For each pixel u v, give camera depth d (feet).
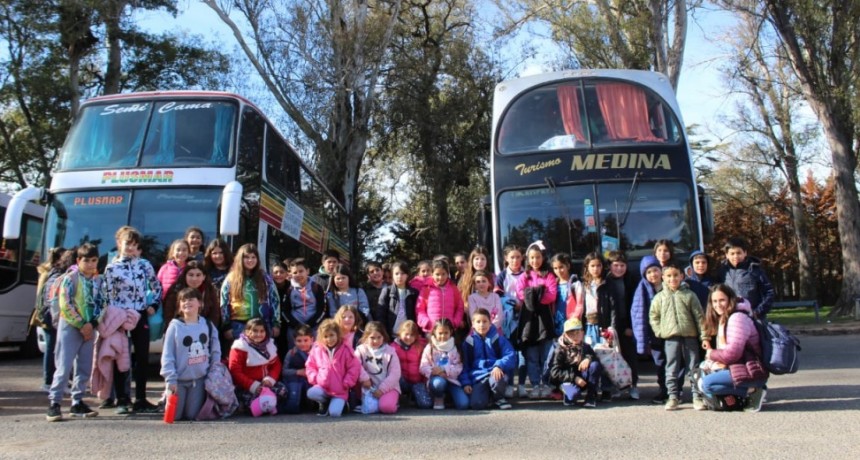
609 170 34.45
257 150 37.65
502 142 36.32
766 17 77.51
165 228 33.04
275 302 28.07
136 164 34.12
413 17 105.91
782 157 118.42
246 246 27.37
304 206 48.93
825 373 33.27
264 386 24.81
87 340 24.11
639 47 76.23
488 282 27.94
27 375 38.11
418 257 126.72
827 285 155.84
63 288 23.27
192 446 19.13
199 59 92.53
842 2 74.79
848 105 76.28
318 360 24.85
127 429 21.72
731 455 17.13
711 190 130.62
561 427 21.47
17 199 31.37
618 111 35.78
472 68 99.04
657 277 25.75
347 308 25.86
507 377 26.16
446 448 18.65
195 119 35.40
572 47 85.61
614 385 26.48
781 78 101.76
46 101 74.74
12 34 74.90
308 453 18.20
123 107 36.04
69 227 33.24
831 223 150.20
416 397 26.32
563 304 27.99
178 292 24.53
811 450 17.46
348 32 90.89
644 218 33.81
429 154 99.81
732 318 23.13
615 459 17.02
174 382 23.04
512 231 34.58
